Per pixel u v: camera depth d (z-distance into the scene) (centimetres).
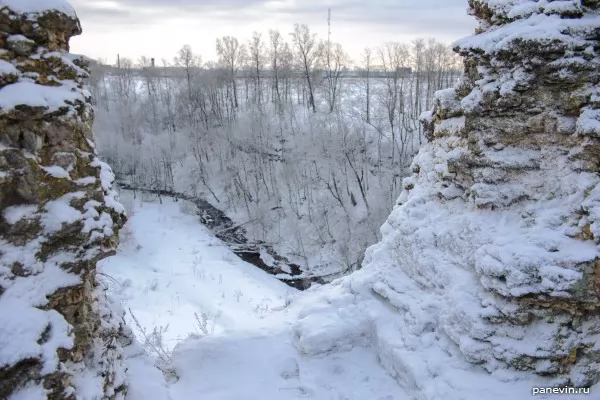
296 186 2905
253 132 3272
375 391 732
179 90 4481
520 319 651
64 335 488
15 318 457
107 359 624
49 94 515
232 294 1998
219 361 810
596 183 650
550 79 679
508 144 745
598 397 606
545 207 696
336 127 3136
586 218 641
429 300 768
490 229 727
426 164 948
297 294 1067
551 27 667
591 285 619
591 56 662
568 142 687
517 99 712
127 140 3753
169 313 1784
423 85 3891
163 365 839
